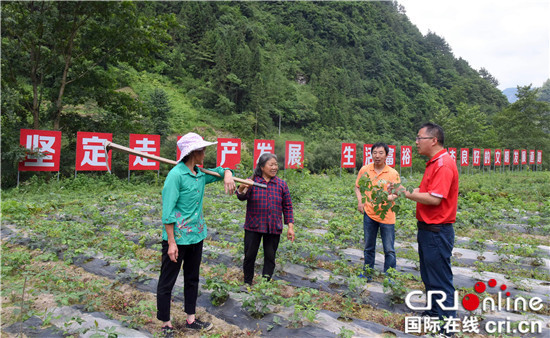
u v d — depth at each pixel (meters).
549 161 43.78
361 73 91.38
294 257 4.94
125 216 7.32
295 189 11.31
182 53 60.16
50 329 3.19
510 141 44.56
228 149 15.45
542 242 7.07
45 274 4.14
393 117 78.88
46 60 15.77
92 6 15.09
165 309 3.15
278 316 3.47
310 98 66.81
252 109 54.94
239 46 68.12
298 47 88.00
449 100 96.56
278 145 39.78
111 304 3.80
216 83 54.88
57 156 13.24
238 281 4.36
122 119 18.30
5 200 9.46
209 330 3.32
